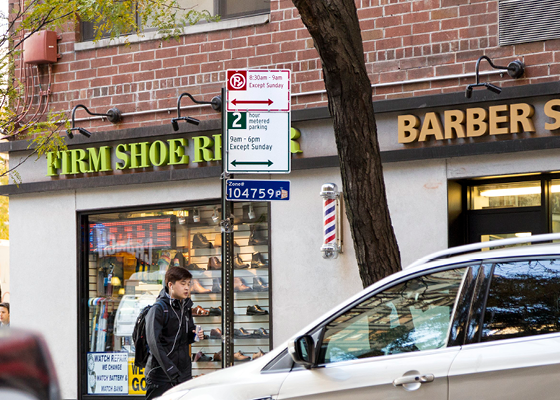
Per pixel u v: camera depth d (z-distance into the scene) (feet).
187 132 41.75
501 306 14.26
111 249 44.93
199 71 42.68
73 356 44.65
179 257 43.19
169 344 27.86
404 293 15.66
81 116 45.44
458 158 35.78
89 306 45.03
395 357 15.14
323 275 38.75
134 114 43.83
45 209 45.98
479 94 34.86
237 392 16.55
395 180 37.19
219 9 42.98
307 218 39.29
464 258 15.21
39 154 41.27
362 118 24.53
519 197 36.24
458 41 36.58
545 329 13.70
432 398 14.23
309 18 23.50
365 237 24.84
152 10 42.63
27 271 46.19
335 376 15.52
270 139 26.23
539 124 34.04
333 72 24.17
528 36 35.01
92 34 45.96
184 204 42.93
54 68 46.37
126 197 43.80
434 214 36.22
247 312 41.24
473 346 14.26
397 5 38.01
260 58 41.16
